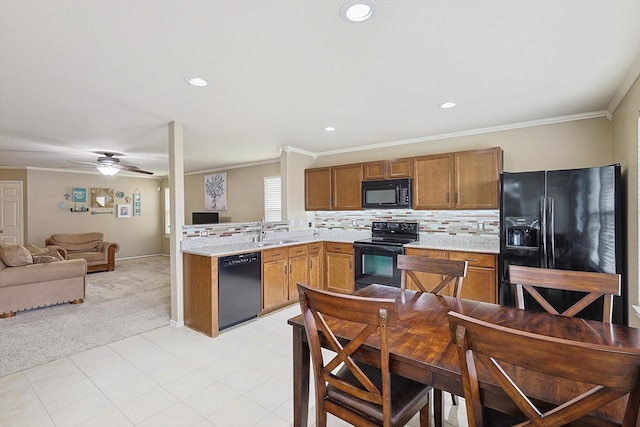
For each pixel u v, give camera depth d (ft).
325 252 15.16
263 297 12.25
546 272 5.94
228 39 5.99
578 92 8.77
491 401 3.45
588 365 2.60
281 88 8.45
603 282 5.48
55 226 23.44
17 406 6.67
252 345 9.70
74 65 7.01
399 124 11.97
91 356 8.96
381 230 15.17
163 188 29.09
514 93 8.86
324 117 11.05
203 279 10.61
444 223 13.62
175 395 7.07
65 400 6.88
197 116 10.84
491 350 3.04
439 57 6.77
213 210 24.68
